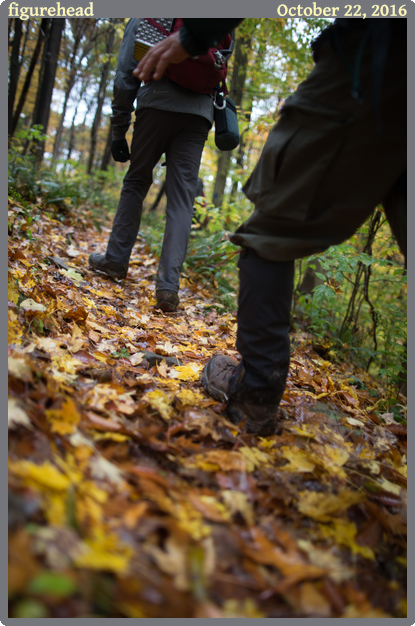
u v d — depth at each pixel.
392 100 1.02
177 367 1.68
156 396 1.26
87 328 1.76
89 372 1.30
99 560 0.60
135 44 2.20
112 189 9.26
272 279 1.19
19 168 4.39
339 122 1.04
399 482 1.28
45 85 7.53
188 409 1.28
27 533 0.59
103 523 0.69
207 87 2.46
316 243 1.16
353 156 1.07
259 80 8.03
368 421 1.74
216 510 0.85
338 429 1.51
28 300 1.57
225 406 1.37
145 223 6.80
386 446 1.50
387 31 0.88
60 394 1.03
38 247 2.61
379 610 0.74
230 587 0.68
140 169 2.70
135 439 1.01
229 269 3.85
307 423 1.46
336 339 2.93
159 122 2.48
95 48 11.69
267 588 0.70
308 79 1.10
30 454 0.76
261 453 1.14
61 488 0.70
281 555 0.78
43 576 0.54
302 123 1.09
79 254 3.12
